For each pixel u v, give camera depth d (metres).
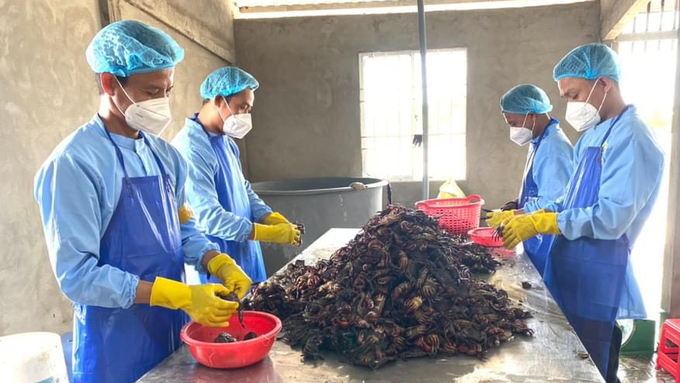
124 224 1.57
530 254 2.81
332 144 6.11
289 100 6.07
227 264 1.79
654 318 3.71
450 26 5.70
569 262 2.22
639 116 2.03
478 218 3.02
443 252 1.74
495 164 5.91
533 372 1.31
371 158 6.27
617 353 2.34
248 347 1.34
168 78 1.63
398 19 5.76
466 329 1.49
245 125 2.61
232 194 2.67
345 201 4.37
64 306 2.98
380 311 1.52
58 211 1.42
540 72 5.65
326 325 1.52
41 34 2.80
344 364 1.40
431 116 6.07
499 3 5.83
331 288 1.68
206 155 2.50
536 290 1.96
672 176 3.56
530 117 2.86
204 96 2.64
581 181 2.18
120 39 1.48
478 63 5.73
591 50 2.07
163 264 1.65
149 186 1.63
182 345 1.56
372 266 1.67
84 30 3.18
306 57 5.96
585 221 1.99
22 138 2.65
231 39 5.89
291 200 4.27
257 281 2.92
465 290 1.66
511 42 5.64
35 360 1.59
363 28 5.82
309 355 1.44
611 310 2.11
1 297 2.53
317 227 4.32
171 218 1.73
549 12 5.53
